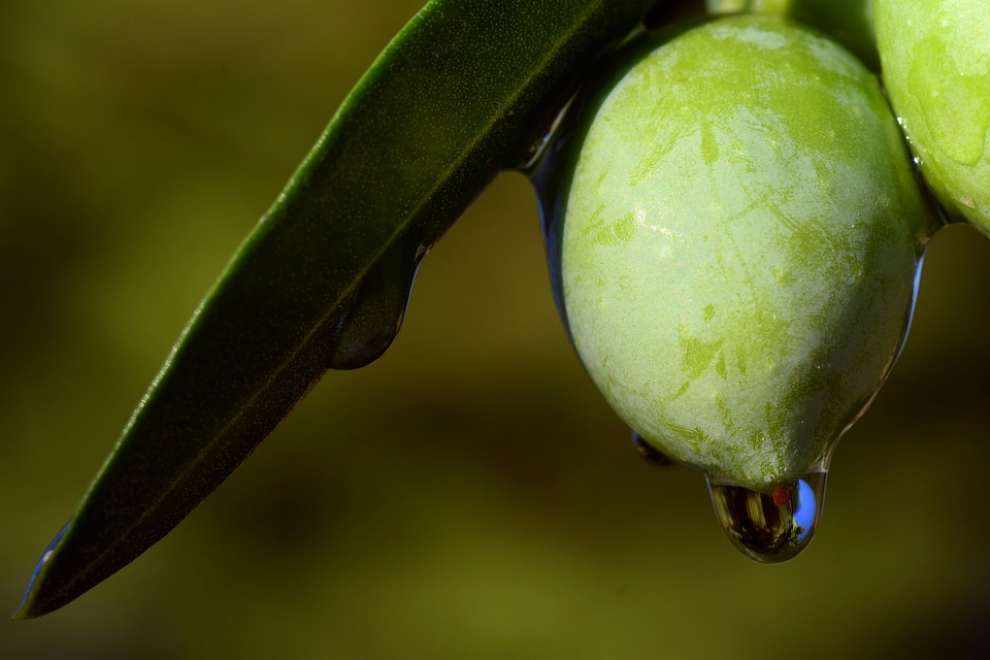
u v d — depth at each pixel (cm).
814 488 13
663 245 13
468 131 13
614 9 13
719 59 13
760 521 13
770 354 13
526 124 13
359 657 26
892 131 13
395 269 13
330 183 13
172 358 12
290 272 13
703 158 13
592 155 13
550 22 13
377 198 13
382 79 13
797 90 13
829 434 13
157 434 12
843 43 13
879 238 13
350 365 13
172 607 26
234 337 12
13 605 26
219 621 26
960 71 13
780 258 13
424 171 13
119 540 13
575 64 13
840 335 13
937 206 13
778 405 13
